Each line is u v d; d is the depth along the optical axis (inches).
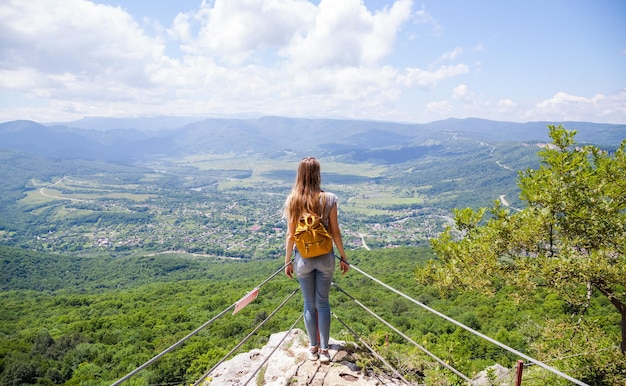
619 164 320.8
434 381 183.8
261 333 1285.7
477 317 1059.9
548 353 332.2
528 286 303.7
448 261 364.2
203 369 1055.6
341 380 154.8
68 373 1280.8
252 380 168.1
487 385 288.8
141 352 1326.3
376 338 206.5
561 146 331.0
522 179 362.6
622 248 301.1
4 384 1182.9
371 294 1702.8
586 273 282.5
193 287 2596.0
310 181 146.3
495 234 333.4
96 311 2098.9
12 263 4215.1
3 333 1743.4
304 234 140.3
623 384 283.7
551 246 330.3
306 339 189.6
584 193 318.0
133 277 4055.1
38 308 2319.1
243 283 2620.6
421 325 1128.2
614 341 323.0
